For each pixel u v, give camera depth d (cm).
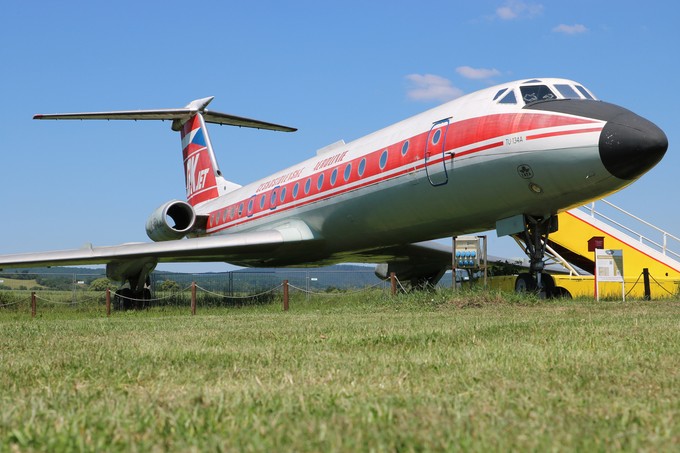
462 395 421
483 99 1455
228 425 355
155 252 1975
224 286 2555
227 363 590
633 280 1752
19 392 482
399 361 571
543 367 527
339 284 2441
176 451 312
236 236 1966
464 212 1506
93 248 1998
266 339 799
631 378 477
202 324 1104
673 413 371
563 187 1309
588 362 548
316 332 872
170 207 2420
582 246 2105
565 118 1290
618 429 340
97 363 614
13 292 3225
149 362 609
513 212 1442
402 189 1598
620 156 1216
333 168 1873
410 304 1420
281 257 2158
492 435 323
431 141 1521
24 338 917
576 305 1327
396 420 360
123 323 1204
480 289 1594
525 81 1435
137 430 352
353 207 1772
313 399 418
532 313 1171
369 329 896
